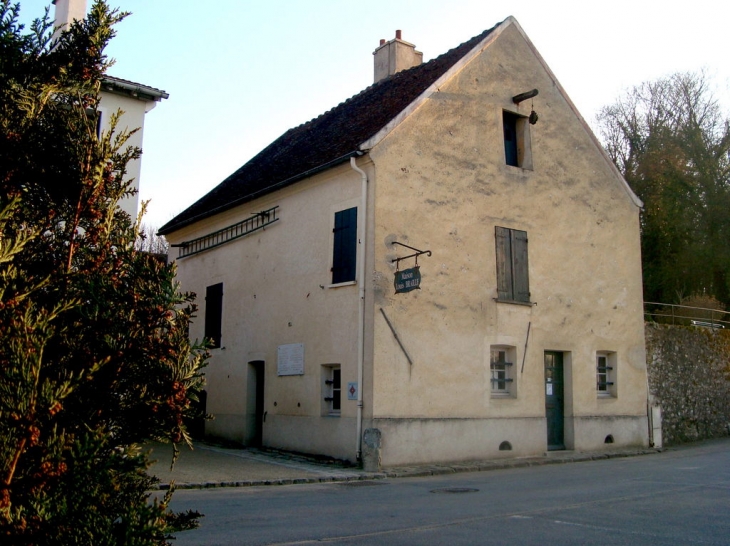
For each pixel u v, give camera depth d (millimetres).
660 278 33406
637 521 8906
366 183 15445
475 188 16906
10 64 4180
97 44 4520
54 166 4160
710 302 28219
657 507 9930
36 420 3344
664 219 33656
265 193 18500
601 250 19422
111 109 15188
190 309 4195
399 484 12844
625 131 36938
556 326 17984
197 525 4078
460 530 8367
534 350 17438
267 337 18219
